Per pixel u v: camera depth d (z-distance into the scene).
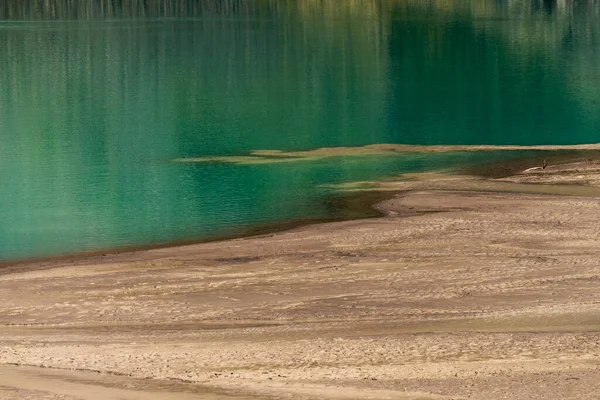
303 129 99.94
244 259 49.16
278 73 155.62
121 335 36.03
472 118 108.38
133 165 81.00
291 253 50.16
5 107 122.69
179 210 64.00
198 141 93.25
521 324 36.25
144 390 28.47
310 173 75.00
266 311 39.78
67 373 30.45
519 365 30.28
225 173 76.44
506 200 61.38
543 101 122.12
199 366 31.08
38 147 91.88
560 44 190.25
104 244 55.22
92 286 44.53
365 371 29.98
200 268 47.50
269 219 60.25
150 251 52.09
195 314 39.72
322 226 56.34
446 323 36.75
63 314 40.22
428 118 108.38
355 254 49.28
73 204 66.44
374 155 81.94
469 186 67.19
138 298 42.34
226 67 164.25
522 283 42.84
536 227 53.66
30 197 68.94
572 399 27.05
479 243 50.62
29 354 33.06
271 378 29.48
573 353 31.55
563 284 42.53
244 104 121.75
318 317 38.53
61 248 54.38
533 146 84.81
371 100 124.56
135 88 140.00
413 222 55.94
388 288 42.78
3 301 42.28
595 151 81.25
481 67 159.12
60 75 155.38
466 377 29.12
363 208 62.34
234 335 35.41
